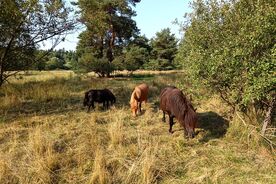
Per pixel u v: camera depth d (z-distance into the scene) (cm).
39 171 533
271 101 659
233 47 668
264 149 639
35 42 1188
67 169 566
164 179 535
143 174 525
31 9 1056
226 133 725
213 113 903
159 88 1465
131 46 3203
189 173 551
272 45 631
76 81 1798
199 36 790
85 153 616
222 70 680
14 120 877
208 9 808
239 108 745
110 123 825
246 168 563
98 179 523
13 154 612
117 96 1272
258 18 613
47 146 628
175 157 615
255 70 607
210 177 531
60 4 1144
